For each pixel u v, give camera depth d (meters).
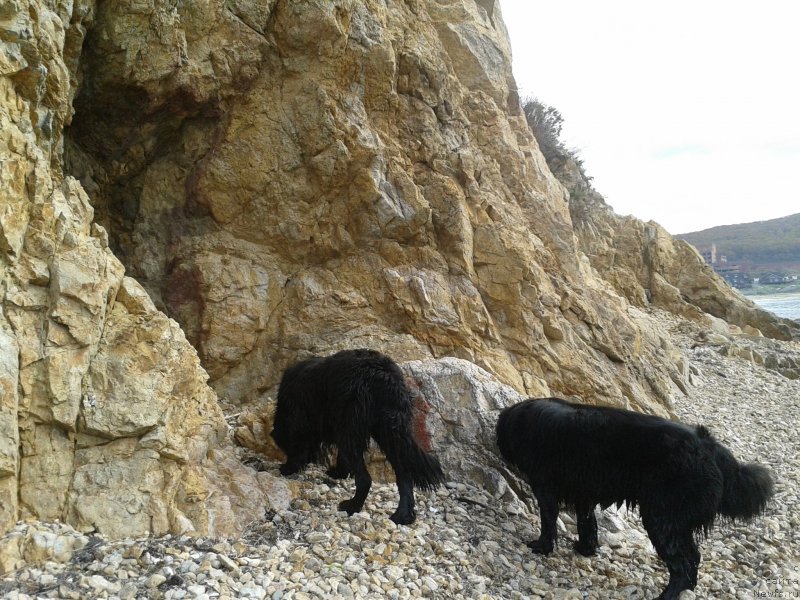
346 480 6.09
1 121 4.52
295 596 4.03
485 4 13.45
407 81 9.09
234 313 7.65
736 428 10.91
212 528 4.69
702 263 21.67
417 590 4.43
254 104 7.90
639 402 9.73
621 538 6.17
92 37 6.61
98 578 3.79
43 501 4.21
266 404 7.07
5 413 4.09
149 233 7.87
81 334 4.60
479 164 10.15
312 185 8.14
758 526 6.84
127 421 4.57
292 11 7.82
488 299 8.96
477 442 6.45
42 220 4.70
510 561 5.27
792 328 21.20
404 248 8.52
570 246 11.09
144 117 7.29
